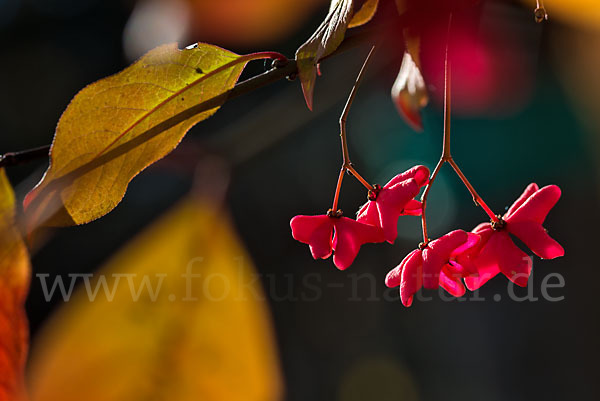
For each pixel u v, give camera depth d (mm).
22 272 233
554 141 347
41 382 242
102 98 234
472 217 441
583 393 432
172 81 235
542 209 249
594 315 426
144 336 248
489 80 278
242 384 251
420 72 266
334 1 237
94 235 458
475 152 390
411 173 250
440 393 476
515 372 459
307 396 479
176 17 262
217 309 254
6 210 233
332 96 299
